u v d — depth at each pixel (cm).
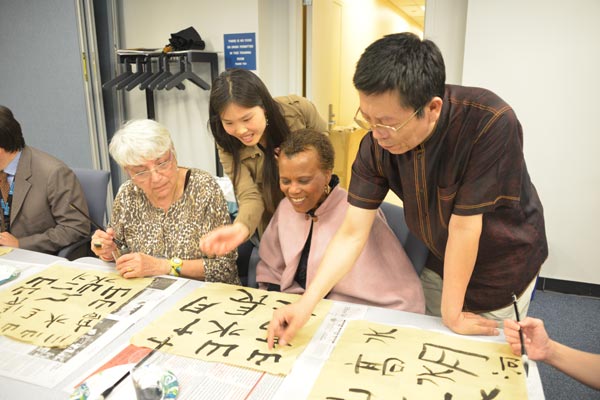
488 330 94
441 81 78
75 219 186
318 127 176
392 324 99
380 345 91
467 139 88
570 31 226
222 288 118
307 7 307
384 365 84
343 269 102
